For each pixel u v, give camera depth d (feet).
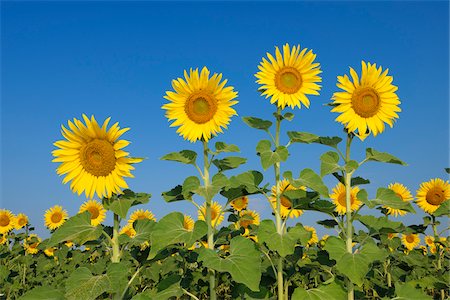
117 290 3.54
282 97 4.54
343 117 4.43
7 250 9.08
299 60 4.66
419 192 7.02
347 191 4.31
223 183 4.26
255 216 7.45
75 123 3.73
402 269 6.25
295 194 4.80
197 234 3.87
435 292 6.53
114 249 3.85
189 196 4.38
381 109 4.53
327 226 4.65
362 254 4.02
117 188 3.79
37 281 7.72
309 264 4.64
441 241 6.40
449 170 6.14
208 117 4.39
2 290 7.18
